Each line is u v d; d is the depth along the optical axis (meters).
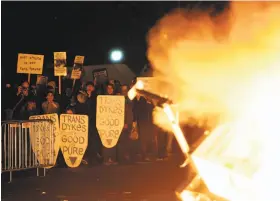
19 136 9.84
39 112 10.95
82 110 11.07
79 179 9.66
